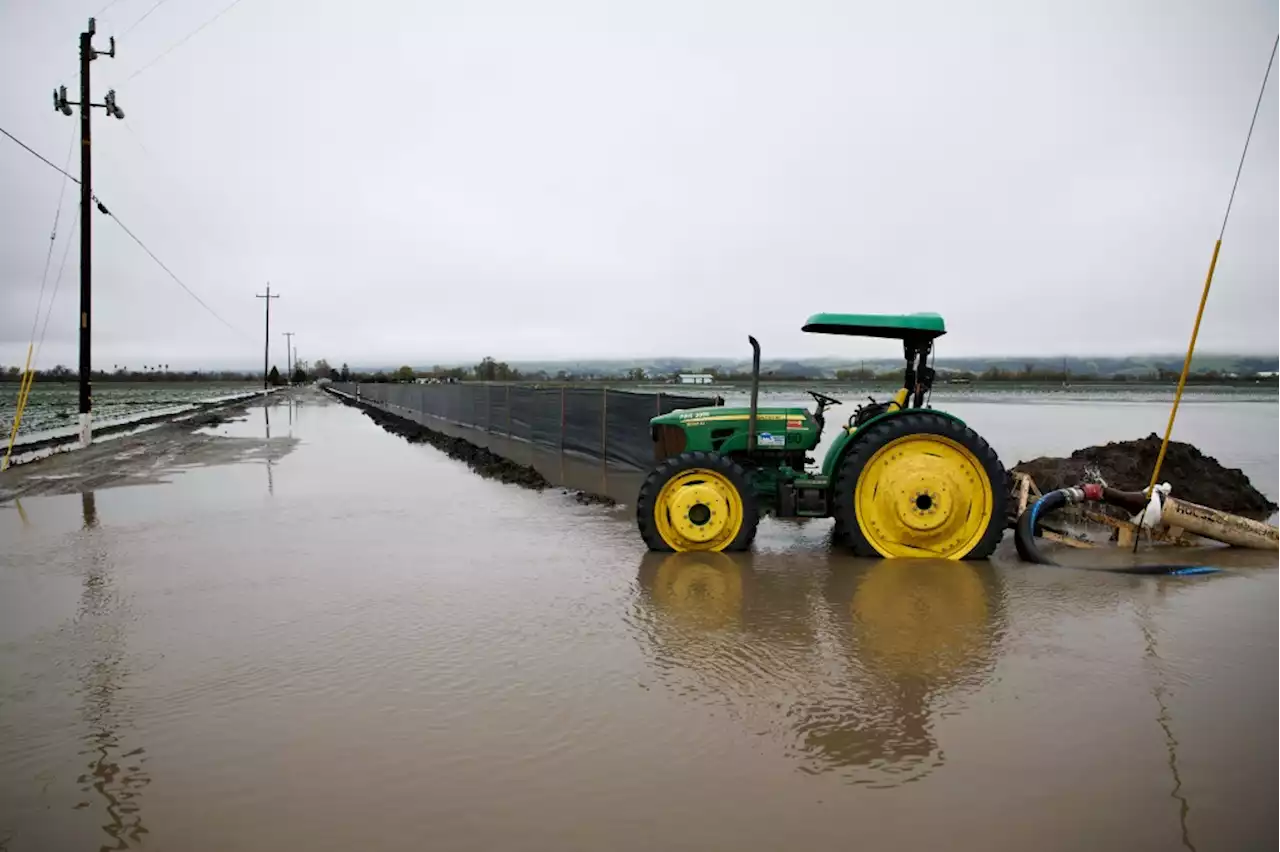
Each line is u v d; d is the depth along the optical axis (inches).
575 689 165.9
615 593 239.0
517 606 226.1
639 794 123.8
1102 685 165.0
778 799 122.0
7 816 119.6
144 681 172.4
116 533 337.7
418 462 632.4
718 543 292.4
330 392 3206.2
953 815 117.3
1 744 143.4
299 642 196.4
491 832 113.5
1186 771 129.7
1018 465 408.5
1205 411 1165.1
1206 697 158.7
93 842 112.6
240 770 132.8
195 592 243.3
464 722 150.4
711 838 111.5
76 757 138.2
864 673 172.9
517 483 494.0
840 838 111.4
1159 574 258.7
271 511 393.7
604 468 581.0
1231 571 261.9
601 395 619.2
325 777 130.1
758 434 305.3
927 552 280.8
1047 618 210.1
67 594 241.8
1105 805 119.7
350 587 248.2
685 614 216.7
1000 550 299.6
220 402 2006.6
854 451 281.0
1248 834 112.2
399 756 137.1
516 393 854.5
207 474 547.5
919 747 138.9
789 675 172.2
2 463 607.5
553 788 125.8
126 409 1721.2
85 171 784.9
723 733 144.9
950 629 201.6
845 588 241.8
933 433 278.5
